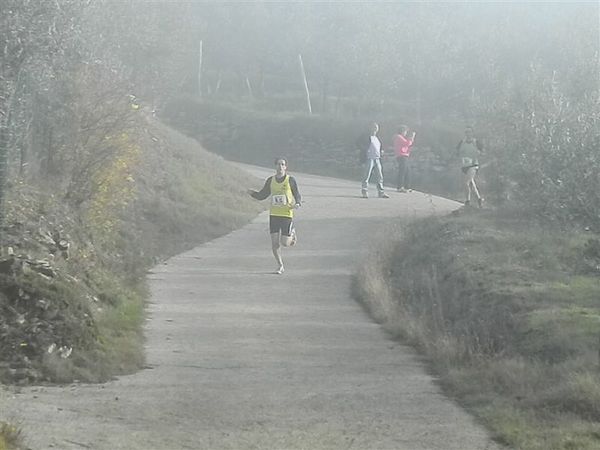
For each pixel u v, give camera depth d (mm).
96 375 9727
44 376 9477
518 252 14578
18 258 10750
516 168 19328
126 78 17375
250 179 29531
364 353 11352
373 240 19516
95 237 14930
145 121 20312
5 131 12359
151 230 19531
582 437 7516
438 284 13789
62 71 13945
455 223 17938
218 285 15539
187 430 7938
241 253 18703
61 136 14984
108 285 13281
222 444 7535
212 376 10047
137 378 9867
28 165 14547
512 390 9062
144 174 22484
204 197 24234
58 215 13664
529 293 11859
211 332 12266
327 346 11695
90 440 7410
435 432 8016
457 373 9875
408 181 32812
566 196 16562
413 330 12000
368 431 8039
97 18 16656
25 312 10039
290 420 8367
